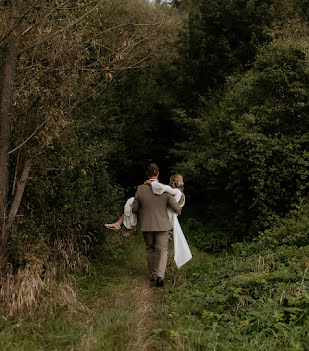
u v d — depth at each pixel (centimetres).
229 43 1108
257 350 295
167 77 1220
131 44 486
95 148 593
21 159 427
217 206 821
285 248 519
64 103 445
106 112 796
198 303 409
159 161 1235
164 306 407
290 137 678
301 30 927
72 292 417
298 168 660
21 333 333
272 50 743
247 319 344
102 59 466
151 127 1191
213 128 855
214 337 324
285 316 339
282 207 694
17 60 409
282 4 1067
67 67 418
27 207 460
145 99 1132
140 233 866
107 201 656
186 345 311
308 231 547
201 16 1167
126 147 1002
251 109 727
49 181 488
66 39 432
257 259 493
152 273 512
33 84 404
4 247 395
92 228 587
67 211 519
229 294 397
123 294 458
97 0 434
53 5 407
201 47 1130
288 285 385
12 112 413
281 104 698
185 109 1144
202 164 849
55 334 344
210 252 723
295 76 705
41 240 439
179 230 523
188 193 1028
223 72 1087
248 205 734
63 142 500
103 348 310
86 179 568
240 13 1074
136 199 512
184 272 539
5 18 428
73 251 524
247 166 711
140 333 337
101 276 519
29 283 380
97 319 374
